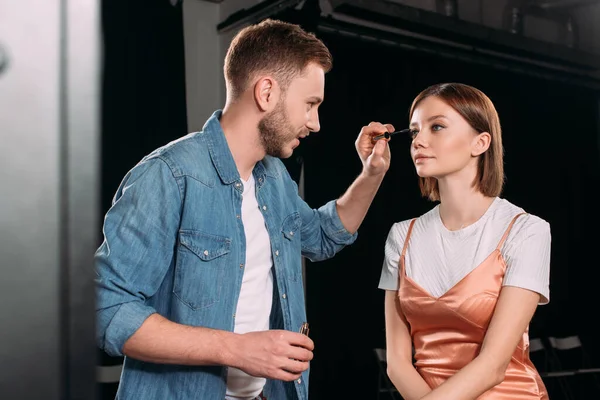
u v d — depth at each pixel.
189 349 1.35
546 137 7.00
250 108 1.58
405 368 1.64
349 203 1.89
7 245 0.30
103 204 5.40
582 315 7.07
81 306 0.31
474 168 1.66
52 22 0.31
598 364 7.09
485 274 1.57
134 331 1.36
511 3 6.79
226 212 1.55
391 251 1.75
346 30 5.66
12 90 0.30
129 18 5.64
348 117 5.77
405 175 6.08
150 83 5.69
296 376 1.36
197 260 1.50
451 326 1.59
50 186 0.31
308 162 5.53
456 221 1.67
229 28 5.99
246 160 1.62
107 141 5.46
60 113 0.31
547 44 6.73
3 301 0.30
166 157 1.50
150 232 1.44
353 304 5.72
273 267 1.68
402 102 6.07
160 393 1.49
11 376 0.30
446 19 6.04
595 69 7.19
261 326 1.63
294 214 1.76
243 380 1.58
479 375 1.45
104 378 4.98
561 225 7.04
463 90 1.65
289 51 1.55
